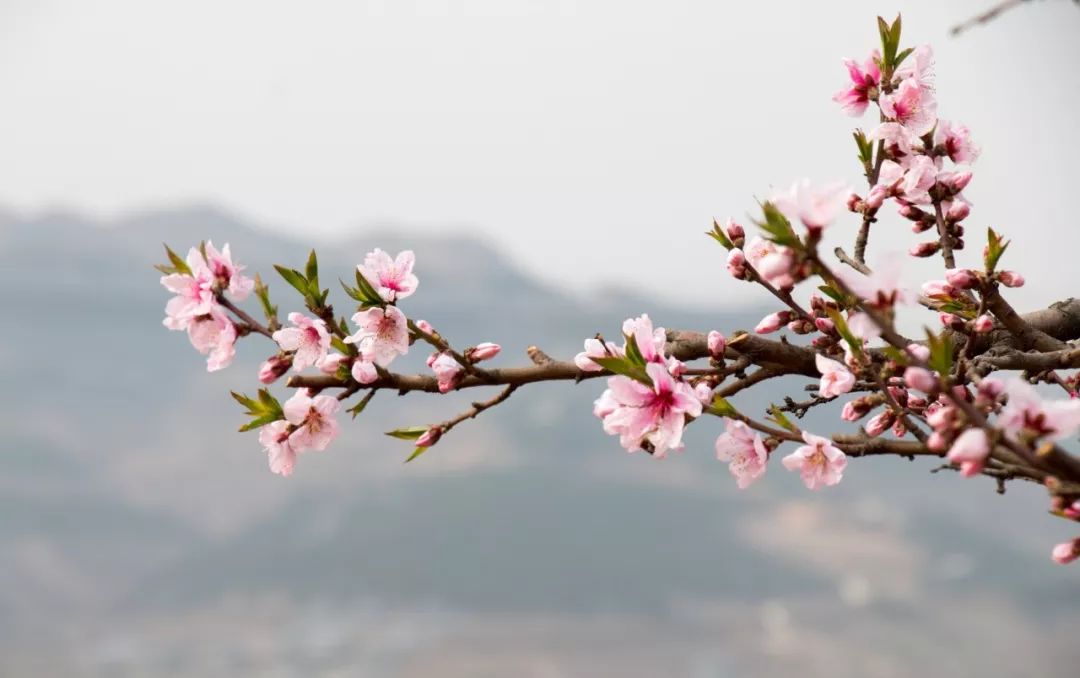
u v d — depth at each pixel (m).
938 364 2.08
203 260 2.91
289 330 2.91
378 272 2.92
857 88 3.37
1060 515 2.12
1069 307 3.27
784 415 2.61
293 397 2.91
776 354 2.92
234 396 2.91
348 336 2.96
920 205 3.36
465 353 2.91
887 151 3.35
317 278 2.93
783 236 2.10
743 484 2.57
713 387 2.93
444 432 2.91
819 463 2.56
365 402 2.92
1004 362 2.86
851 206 3.32
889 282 2.10
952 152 3.34
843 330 2.62
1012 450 1.96
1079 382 2.96
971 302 3.07
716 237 3.02
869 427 2.67
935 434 2.14
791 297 2.92
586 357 2.86
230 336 2.88
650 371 2.52
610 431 2.52
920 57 3.31
